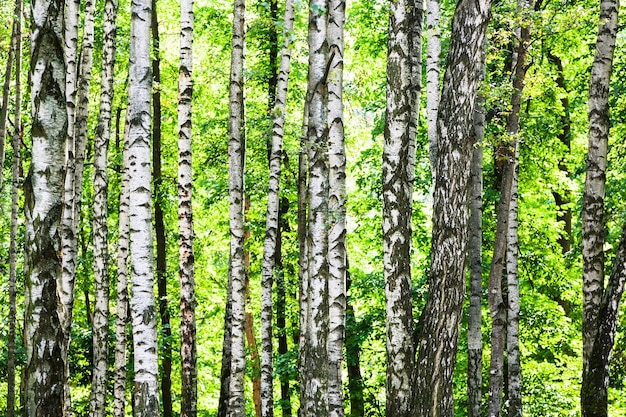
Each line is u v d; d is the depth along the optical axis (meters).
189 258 16.52
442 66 17.16
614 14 13.17
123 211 17.45
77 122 15.75
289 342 28.48
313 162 11.62
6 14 17.55
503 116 16.64
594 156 12.81
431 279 9.80
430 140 14.23
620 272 11.77
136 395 10.34
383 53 21.02
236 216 16.44
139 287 10.45
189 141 16.38
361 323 20.19
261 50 21.92
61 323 8.20
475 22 9.65
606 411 11.73
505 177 15.02
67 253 13.44
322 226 11.56
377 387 22.41
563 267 21.14
